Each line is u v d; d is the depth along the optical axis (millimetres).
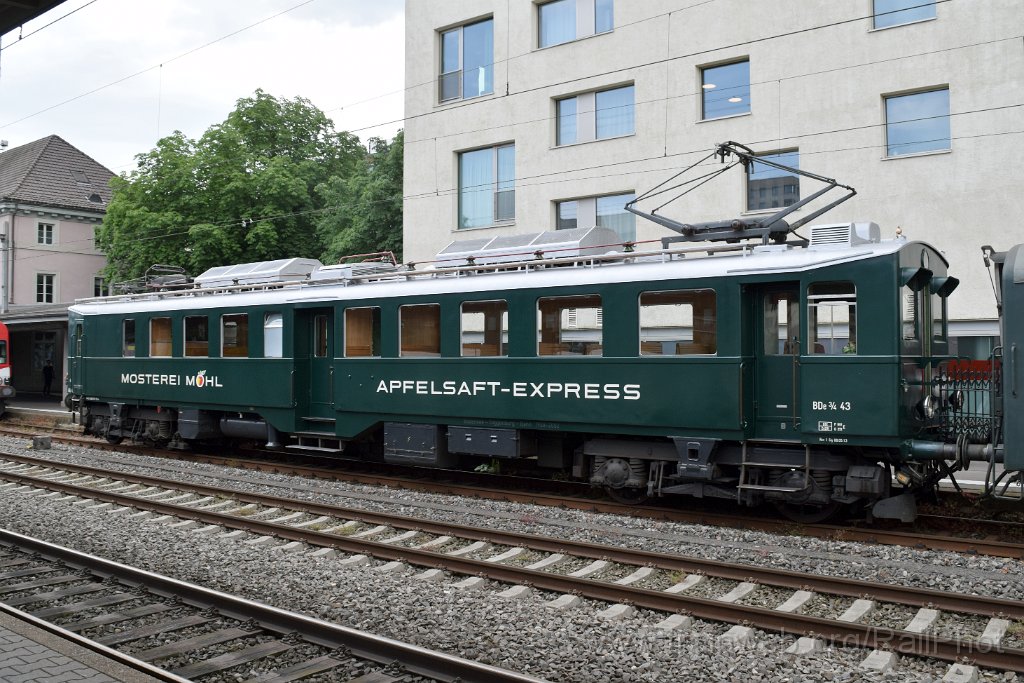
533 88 22922
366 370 13664
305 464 15961
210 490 12578
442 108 24719
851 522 10469
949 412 10641
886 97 18109
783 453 10281
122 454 17188
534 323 11820
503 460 15172
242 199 35688
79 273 46594
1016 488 12219
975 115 16922
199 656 6043
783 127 19125
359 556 8875
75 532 10180
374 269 15133
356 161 44062
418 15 25188
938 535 9578
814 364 9906
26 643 5770
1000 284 9609
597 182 21859
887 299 9516
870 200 18094
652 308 10930
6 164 49281
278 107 41750
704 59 20172
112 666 5355
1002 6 16594
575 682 5621
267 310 15070
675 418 10664
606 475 11531
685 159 20484
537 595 7574
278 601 7414
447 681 5477
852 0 18219
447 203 24688
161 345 17078
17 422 25703
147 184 35094
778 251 10312
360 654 5926
